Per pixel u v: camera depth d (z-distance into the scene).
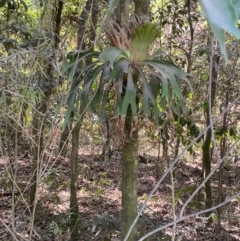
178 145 3.78
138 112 1.89
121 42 1.82
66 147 3.23
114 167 5.32
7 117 2.16
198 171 5.61
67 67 1.95
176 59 3.74
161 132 3.43
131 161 1.99
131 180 2.00
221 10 0.29
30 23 3.01
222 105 3.68
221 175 3.80
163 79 1.75
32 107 2.08
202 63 3.72
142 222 2.51
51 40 2.20
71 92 1.93
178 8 3.76
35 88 2.31
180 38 3.96
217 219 3.70
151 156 5.91
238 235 3.54
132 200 2.01
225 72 3.48
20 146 3.13
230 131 3.47
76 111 1.91
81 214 3.67
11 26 2.59
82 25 2.82
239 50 3.14
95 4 2.86
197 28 4.32
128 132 1.93
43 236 2.74
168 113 1.93
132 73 1.82
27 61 2.12
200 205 3.75
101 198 4.23
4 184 3.29
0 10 3.16
